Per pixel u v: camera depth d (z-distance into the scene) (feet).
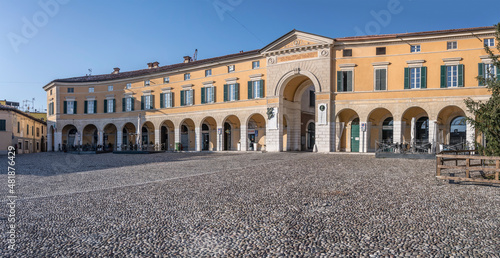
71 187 39.60
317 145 108.58
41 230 21.79
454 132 101.81
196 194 33.22
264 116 119.24
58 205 29.12
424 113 105.50
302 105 137.59
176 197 31.89
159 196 32.55
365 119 103.65
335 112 107.34
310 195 31.81
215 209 26.81
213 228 21.81
